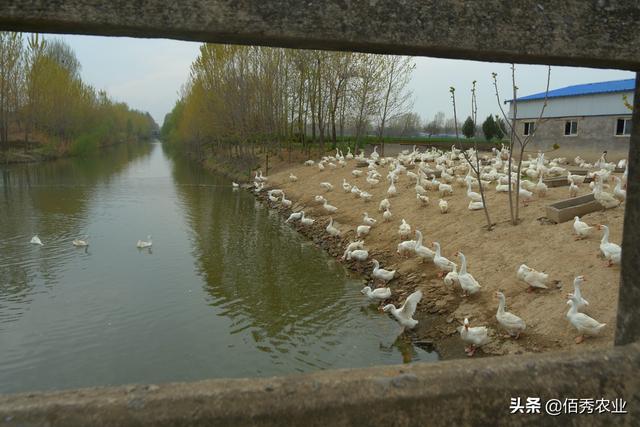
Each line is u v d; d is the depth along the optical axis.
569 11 2.46
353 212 18.16
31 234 17.34
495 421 2.24
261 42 2.35
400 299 10.39
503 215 12.56
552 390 2.32
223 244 16.41
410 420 2.16
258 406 2.06
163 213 22.36
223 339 9.15
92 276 12.77
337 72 35.75
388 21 2.33
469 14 2.39
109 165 50.69
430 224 13.98
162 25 2.14
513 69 11.78
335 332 9.31
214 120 43.81
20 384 7.64
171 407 2.01
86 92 66.25
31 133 54.91
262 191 29.48
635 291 2.72
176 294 11.46
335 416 2.10
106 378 7.84
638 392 2.41
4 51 44.66
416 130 63.00
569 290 8.11
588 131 29.25
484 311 8.62
